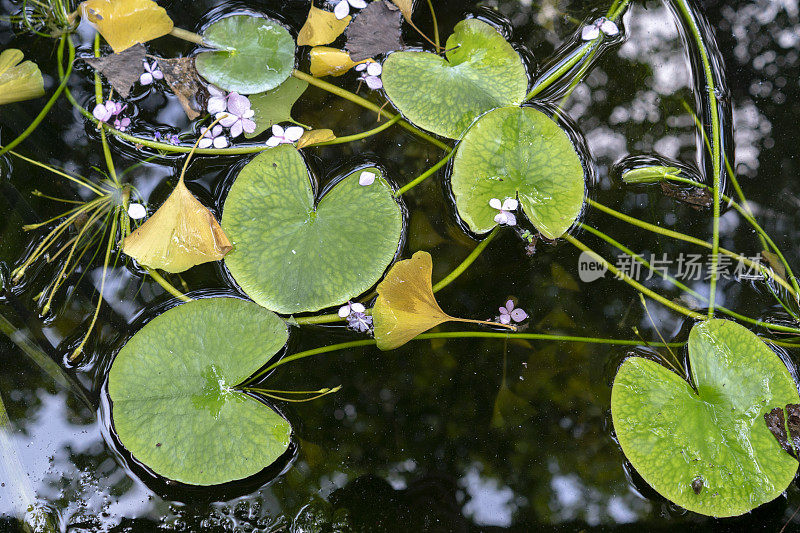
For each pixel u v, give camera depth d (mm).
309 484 1151
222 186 1189
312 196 1166
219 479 1129
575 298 1184
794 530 1145
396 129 1204
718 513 1133
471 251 1188
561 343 1178
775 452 1141
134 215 1173
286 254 1156
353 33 1205
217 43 1199
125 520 1144
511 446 1163
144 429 1132
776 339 1177
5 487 1144
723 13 1229
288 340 1168
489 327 1178
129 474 1148
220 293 1171
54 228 1183
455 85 1191
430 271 1151
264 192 1163
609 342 1178
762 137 1209
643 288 1185
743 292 1186
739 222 1196
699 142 1207
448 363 1174
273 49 1200
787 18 1229
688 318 1181
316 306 1151
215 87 1192
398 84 1194
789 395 1148
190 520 1145
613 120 1209
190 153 1183
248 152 1192
